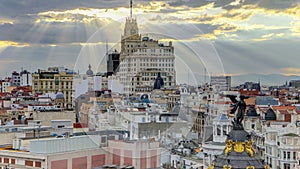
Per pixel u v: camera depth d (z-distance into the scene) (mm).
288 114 82750
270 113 82062
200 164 55625
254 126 78875
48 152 57812
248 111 79500
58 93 122562
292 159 75438
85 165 56906
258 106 85000
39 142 58344
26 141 63719
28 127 76125
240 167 32719
